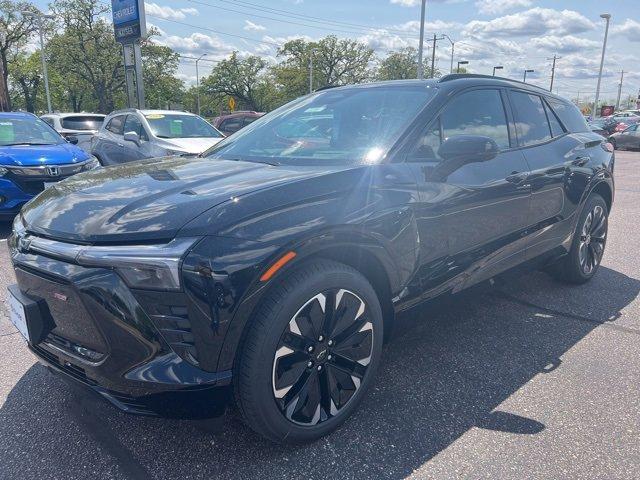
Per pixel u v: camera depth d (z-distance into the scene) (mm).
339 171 2465
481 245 3115
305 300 2168
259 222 2078
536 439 2395
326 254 2311
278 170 2596
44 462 2248
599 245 4637
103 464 2234
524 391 2812
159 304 1939
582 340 3463
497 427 2488
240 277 1968
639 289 4508
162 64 57625
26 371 3037
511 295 4316
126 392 2049
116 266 1959
